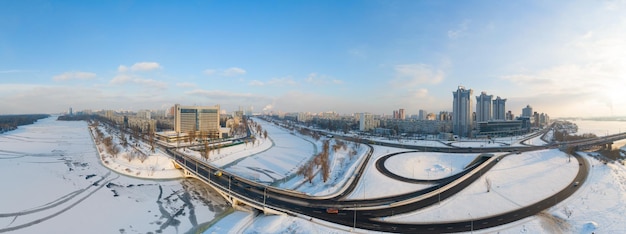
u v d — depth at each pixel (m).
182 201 117.44
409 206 103.62
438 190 119.00
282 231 84.81
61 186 132.38
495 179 134.50
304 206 102.38
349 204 104.88
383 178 137.50
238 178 137.00
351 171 150.25
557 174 140.88
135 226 96.94
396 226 87.75
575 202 106.25
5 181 137.50
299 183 133.38
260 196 111.56
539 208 101.56
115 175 150.50
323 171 139.50
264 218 97.06
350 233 83.25
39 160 187.62
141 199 118.56
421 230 85.31
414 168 159.00
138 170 154.38
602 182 127.38
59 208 108.75
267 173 157.38
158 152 198.50
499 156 181.00
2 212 104.25
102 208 109.38
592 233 81.75
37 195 120.69
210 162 175.50
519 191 118.50
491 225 88.75
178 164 156.50
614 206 101.38
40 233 90.94
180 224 98.50
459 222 91.00
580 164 159.38
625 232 82.25
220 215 105.06
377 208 101.31
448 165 167.25
